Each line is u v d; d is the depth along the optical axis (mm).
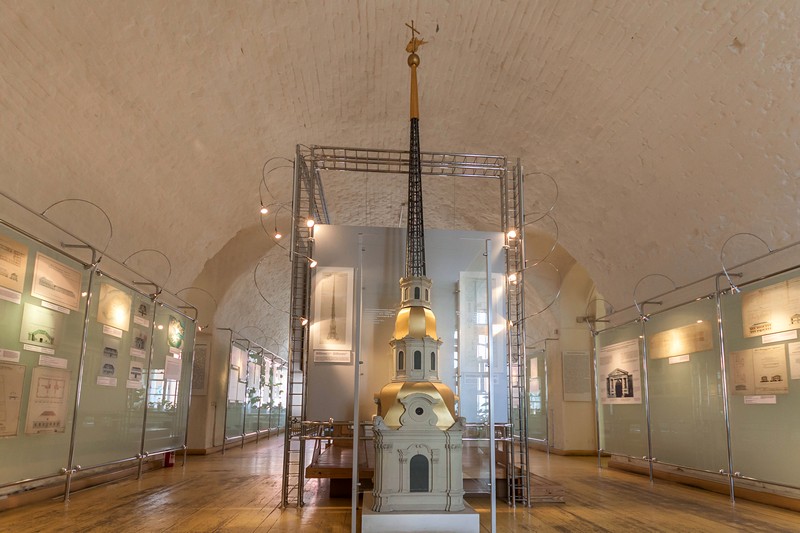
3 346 5438
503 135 9922
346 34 7691
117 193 7742
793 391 6438
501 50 8109
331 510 6152
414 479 5105
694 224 8281
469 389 6570
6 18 5145
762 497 6906
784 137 6438
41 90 5836
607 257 10750
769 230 7203
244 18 6871
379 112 9539
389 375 6500
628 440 10227
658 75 7172
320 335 6539
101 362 7461
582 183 9898
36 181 6336
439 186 12242
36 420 6016
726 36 6223
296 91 8641
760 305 6973
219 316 14992
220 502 6629
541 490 7207
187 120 7887
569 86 8258
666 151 7934
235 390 16328
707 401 7965
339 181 12125
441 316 6676
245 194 10781
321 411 6398
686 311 8531
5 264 5438
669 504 6809
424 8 7406
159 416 9688
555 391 15320
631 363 10188
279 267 17125
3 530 5062
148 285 9641
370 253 6746
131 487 7836
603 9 6852
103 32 5930
